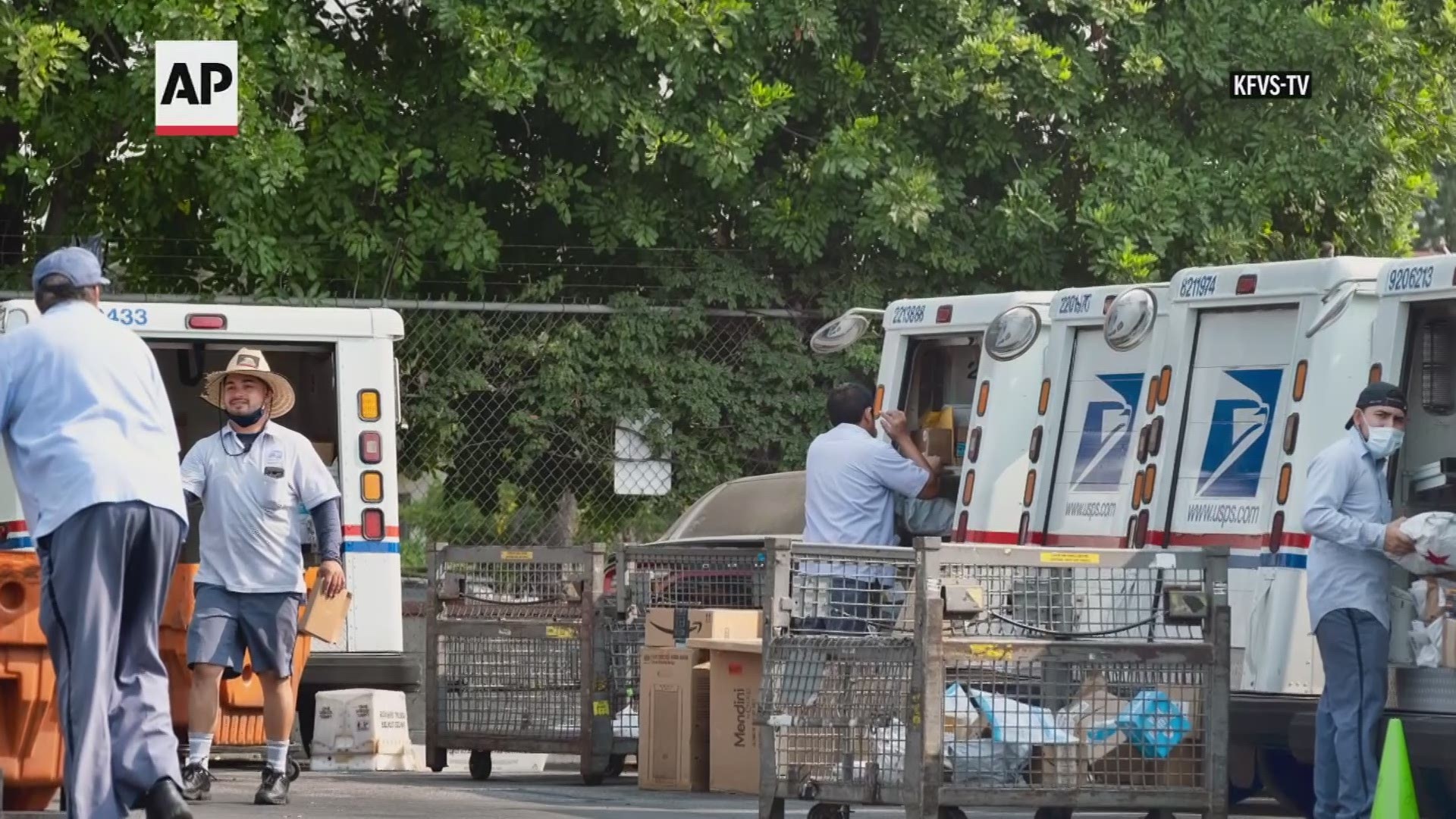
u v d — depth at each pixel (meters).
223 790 29.27
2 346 19.80
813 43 45.62
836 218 45.38
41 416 19.69
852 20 45.97
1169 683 23.38
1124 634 23.72
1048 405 31.05
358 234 43.72
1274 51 47.00
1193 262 46.41
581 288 45.81
